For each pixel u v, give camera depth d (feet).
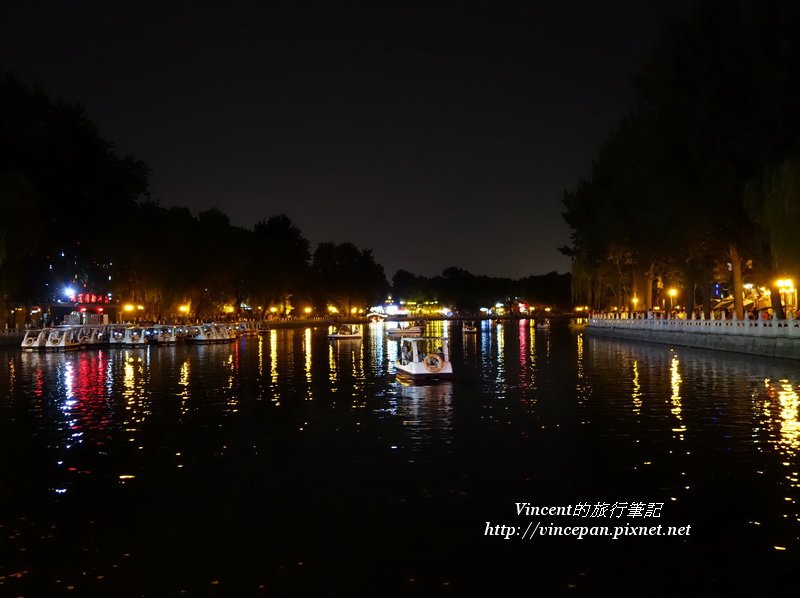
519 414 83.41
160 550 42.22
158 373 141.49
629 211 210.38
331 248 579.89
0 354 198.59
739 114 149.38
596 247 256.93
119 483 56.13
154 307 323.78
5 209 186.29
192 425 80.18
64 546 43.06
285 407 92.58
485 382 117.29
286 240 512.22
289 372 142.00
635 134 196.95
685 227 172.24
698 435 68.69
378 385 116.06
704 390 98.68
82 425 80.89
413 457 62.59
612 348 199.21
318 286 560.61
